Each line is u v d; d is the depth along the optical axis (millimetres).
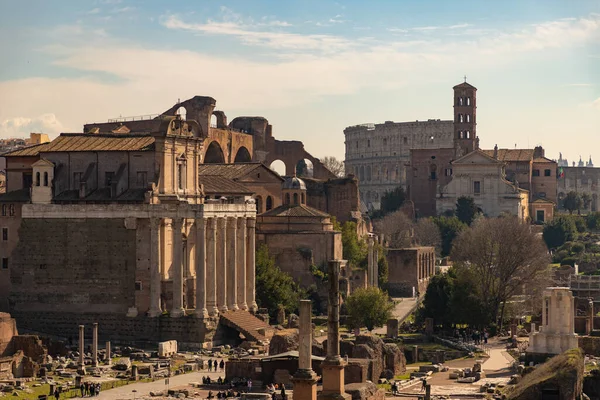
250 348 179250
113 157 189250
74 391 141875
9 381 146750
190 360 168375
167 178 188875
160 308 182375
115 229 183250
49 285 186000
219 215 188000
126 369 160125
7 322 163375
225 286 191000
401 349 177125
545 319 165875
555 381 129625
